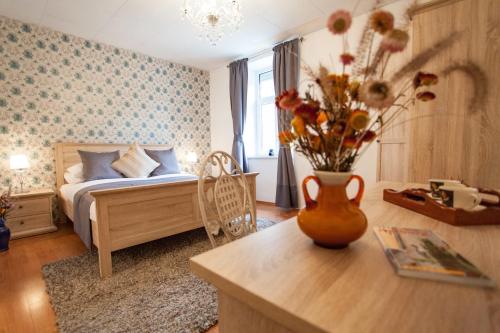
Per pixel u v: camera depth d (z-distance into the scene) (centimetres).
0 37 286
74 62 336
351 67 56
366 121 50
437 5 189
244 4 266
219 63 453
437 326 35
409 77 54
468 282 45
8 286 174
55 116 324
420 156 203
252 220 129
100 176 311
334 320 36
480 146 179
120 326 130
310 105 56
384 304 40
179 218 221
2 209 243
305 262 55
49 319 139
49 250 239
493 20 170
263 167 429
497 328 34
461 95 183
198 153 488
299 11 282
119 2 259
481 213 80
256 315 49
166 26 309
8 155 293
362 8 266
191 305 147
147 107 412
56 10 274
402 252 56
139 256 215
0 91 287
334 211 59
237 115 432
